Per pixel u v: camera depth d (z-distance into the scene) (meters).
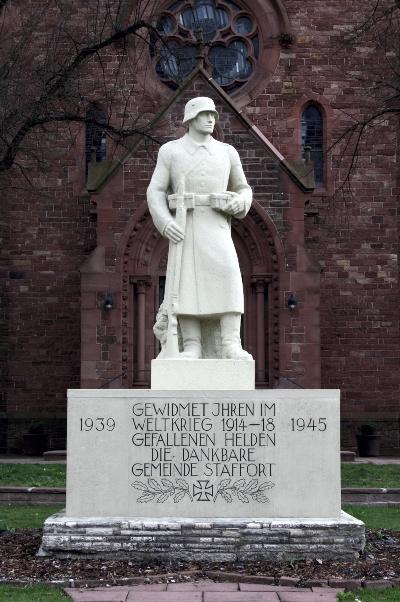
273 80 31.31
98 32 27.77
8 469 22.97
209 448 11.91
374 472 22.34
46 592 10.09
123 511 11.87
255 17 31.70
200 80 28.03
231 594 9.95
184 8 31.89
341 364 30.48
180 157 12.67
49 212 30.92
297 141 31.19
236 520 11.62
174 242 12.50
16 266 30.84
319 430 11.93
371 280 30.69
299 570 11.00
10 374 30.62
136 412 11.94
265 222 27.78
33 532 13.77
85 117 25.78
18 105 23.84
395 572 10.95
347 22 31.36
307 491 11.88
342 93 31.27
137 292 27.95
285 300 27.72
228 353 12.38
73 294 30.80
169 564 11.31
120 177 27.98
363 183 30.81
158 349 28.34
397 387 30.48
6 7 27.56
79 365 30.61
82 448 11.93
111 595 9.88
